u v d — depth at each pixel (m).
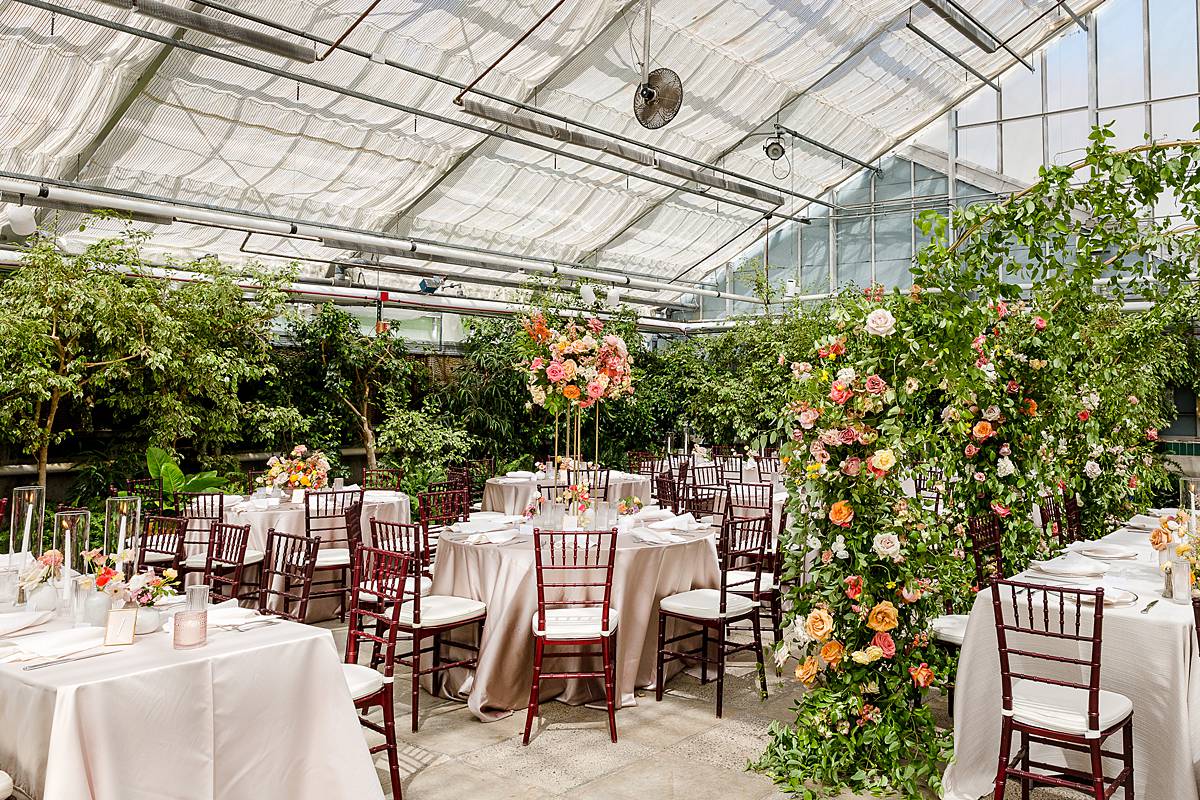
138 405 8.18
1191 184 3.33
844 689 3.60
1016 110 12.85
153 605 3.11
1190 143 3.27
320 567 5.90
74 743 2.28
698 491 7.80
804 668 3.59
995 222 3.53
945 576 3.80
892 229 13.87
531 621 4.32
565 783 3.47
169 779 2.48
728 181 11.66
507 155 10.30
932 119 13.29
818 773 3.45
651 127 6.99
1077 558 3.85
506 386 12.05
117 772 2.38
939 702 4.32
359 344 10.74
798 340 10.91
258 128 8.33
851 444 3.57
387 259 11.28
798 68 10.66
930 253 3.55
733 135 11.57
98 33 6.72
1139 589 3.52
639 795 3.36
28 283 7.23
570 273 12.30
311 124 8.53
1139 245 4.00
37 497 3.25
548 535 4.38
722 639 4.25
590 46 9.04
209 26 6.11
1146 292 4.43
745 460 9.69
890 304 3.58
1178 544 3.34
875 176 14.03
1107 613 3.19
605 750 3.82
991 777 3.45
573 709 4.36
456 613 4.20
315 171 9.16
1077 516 5.40
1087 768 3.41
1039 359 4.52
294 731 2.79
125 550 2.93
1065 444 5.18
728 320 14.05
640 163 10.35
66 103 7.14
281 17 7.16
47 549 3.14
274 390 10.17
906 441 3.62
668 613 4.46
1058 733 2.89
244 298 9.17
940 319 3.49
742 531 4.76
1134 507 6.18
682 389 14.14
